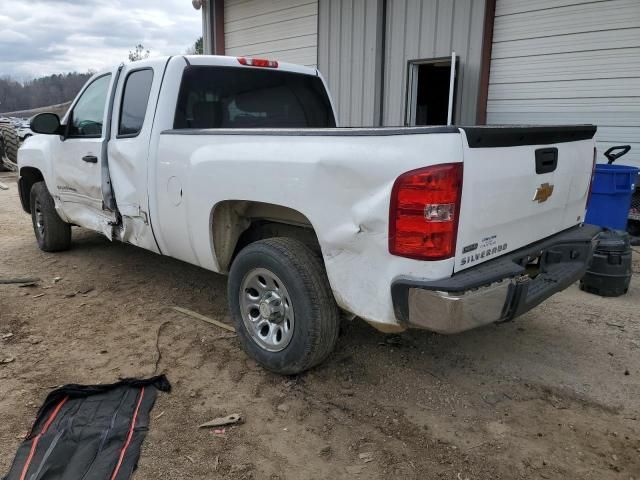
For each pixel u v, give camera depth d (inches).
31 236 271.7
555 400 120.9
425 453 103.3
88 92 187.9
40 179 243.9
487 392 124.1
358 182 102.4
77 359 138.5
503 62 290.0
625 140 258.1
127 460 98.7
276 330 128.3
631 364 136.9
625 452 103.6
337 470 98.7
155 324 160.4
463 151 95.0
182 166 140.9
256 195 121.4
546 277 124.7
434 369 134.1
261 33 425.7
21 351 142.6
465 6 293.6
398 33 327.3
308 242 135.6
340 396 122.2
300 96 186.5
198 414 114.7
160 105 150.3
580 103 268.1
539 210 120.6
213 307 174.1
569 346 146.6
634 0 243.3
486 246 106.7
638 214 254.4
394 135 98.0
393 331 109.9
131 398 118.3
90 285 193.9
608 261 179.0
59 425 108.1
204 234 138.9
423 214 95.0
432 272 97.6
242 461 100.7
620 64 252.7
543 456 102.5
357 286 107.7
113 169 168.4
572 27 263.1
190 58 155.4
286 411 116.3
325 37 370.0
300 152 112.2
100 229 184.4
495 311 103.7
